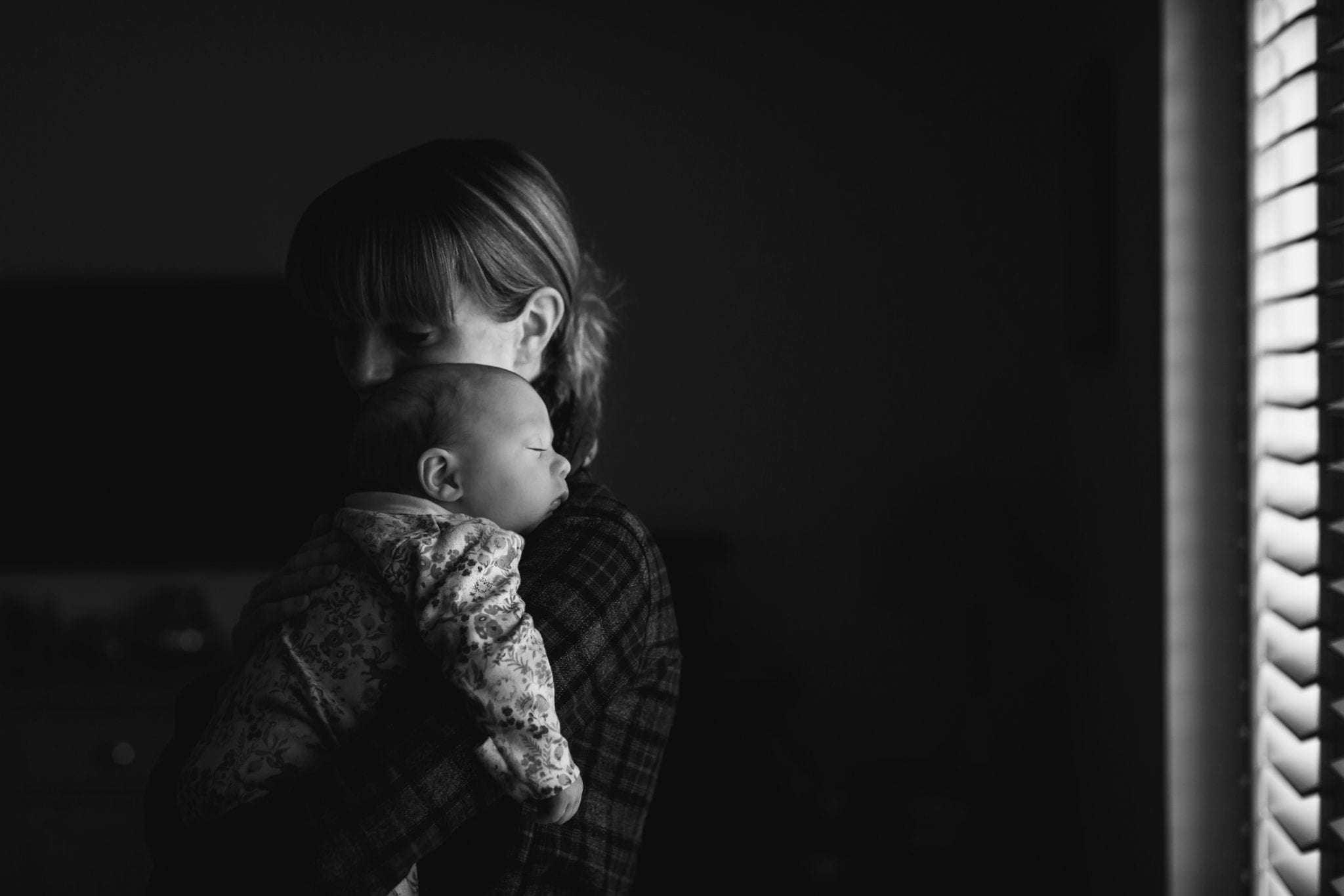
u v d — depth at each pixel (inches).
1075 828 115.3
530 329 43.1
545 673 34.1
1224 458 61.0
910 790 122.3
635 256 133.6
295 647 36.4
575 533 38.3
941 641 132.2
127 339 128.1
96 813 119.3
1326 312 51.5
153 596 134.7
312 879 30.3
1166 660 61.8
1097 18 98.3
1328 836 50.8
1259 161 57.8
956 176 131.5
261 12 133.3
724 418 133.6
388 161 42.3
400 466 39.6
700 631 126.6
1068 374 121.0
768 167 132.8
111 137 133.4
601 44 133.3
